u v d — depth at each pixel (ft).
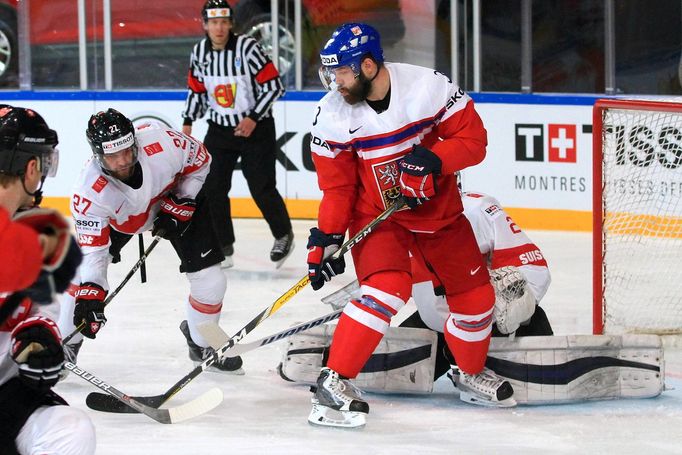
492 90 76.38
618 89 74.18
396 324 47.21
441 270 32.73
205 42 59.26
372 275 31.73
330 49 30.30
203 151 36.47
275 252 59.52
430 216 31.83
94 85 80.69
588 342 34.35
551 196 71.05
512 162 71.77
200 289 37.63
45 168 20.53
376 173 31.48
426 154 30.37
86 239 34.06
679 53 72.54
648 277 51.31
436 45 77.46
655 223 53.26
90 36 80.38
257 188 59.36
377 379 35.24
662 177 52.31
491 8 75.46
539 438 31.04
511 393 33.96
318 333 36.50
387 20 78.38
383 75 30.76
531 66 74.74
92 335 34.37
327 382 31.96
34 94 78.23
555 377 34.22
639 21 72.95
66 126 78.07
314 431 31.81
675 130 51.72
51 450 20.61
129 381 38.06
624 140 51.16
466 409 34.27
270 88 58.34
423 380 35.04
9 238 16.74
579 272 57.41
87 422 21.01
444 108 31.27
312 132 31.89
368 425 32.42
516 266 35.35
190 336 39.29
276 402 35.22
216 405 32.17
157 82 83.25
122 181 33.73
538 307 37.06
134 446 30.22
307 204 76.38
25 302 21.03
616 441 30.71
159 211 36.73
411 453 29.66
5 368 21.50
